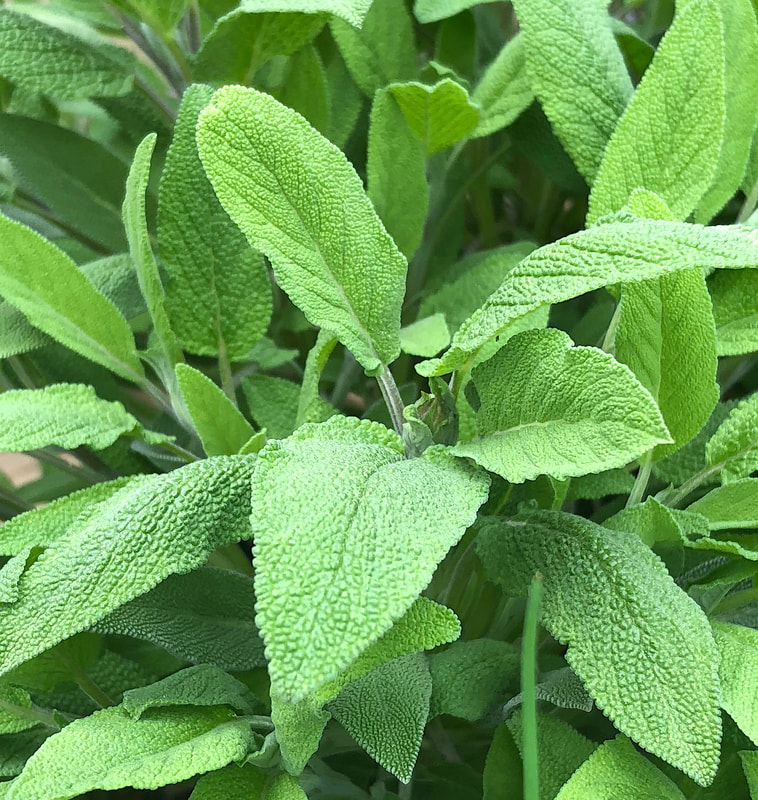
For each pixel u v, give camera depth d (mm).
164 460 242
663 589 149
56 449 279
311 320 163
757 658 156
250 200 158
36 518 180
